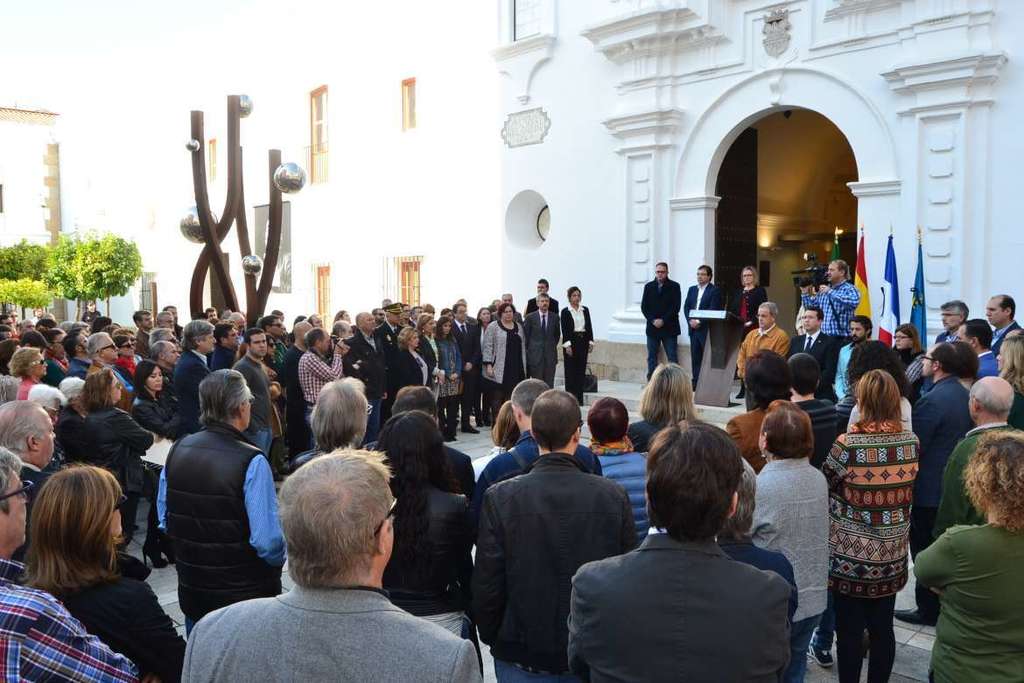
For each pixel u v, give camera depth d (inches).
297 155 766.5
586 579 77.3
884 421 136.5
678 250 457.4
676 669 70.6
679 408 150.6
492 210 565.9
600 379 488.1
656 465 77.3
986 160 344.8
